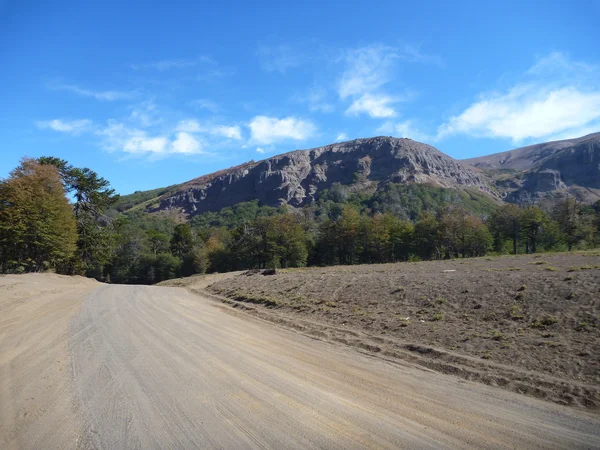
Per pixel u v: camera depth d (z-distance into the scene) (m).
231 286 25.39
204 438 4.30
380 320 11.74
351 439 4.34
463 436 4.49
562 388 6.18
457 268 24.95
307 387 6.15
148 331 10.68
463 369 7.33
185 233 95.94
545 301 10.52
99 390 5.83
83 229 42.34
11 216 31.11
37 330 10.38
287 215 75.12
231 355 8.14
